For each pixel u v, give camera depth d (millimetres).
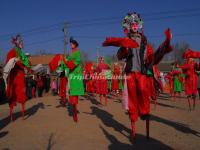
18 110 13992
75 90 10391
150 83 7727
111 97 22734
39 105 16297
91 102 18250
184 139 7797
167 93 26406
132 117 7449
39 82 24312
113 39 7074
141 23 7609
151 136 8172
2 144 7383
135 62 7395
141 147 7043
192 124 9891
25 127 9453
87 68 18969
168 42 6684
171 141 7598
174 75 19562
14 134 8461
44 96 24906
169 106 15500
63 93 15711
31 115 12133
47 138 7977
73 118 11211
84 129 9141
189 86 13742
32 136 8211
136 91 7418
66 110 13883
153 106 15461
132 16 7578
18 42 10344
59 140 7754
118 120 10836
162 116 11680
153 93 7898
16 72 10539
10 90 10531
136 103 7434
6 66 10172
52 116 11820
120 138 7969
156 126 9586
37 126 9609
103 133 8586
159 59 7227
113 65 21219
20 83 10602
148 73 7445
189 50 11438
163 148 6949
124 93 7488
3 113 12836
